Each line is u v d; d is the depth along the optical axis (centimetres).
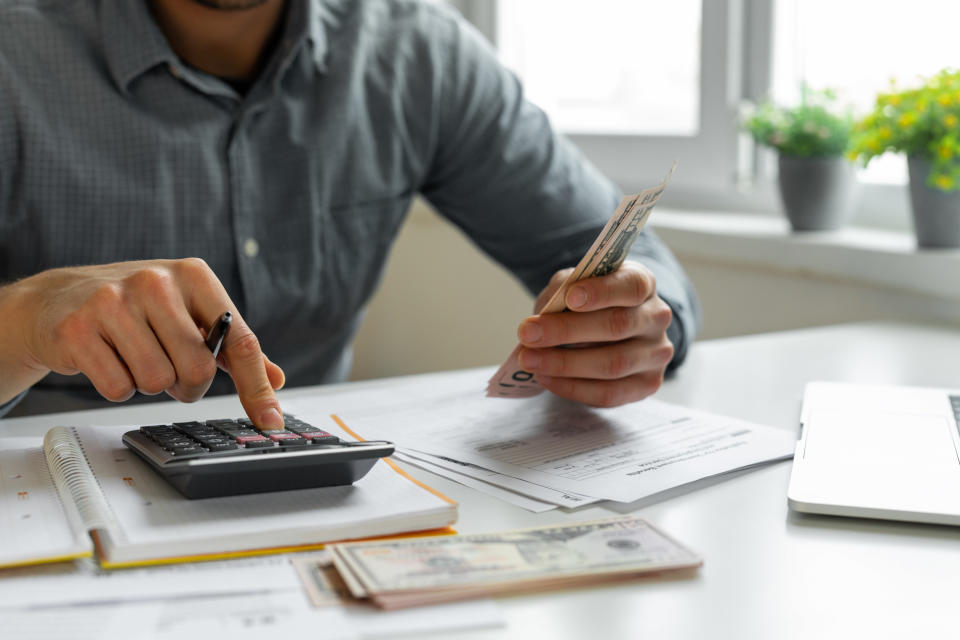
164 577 42
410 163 120
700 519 53
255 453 50
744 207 168
